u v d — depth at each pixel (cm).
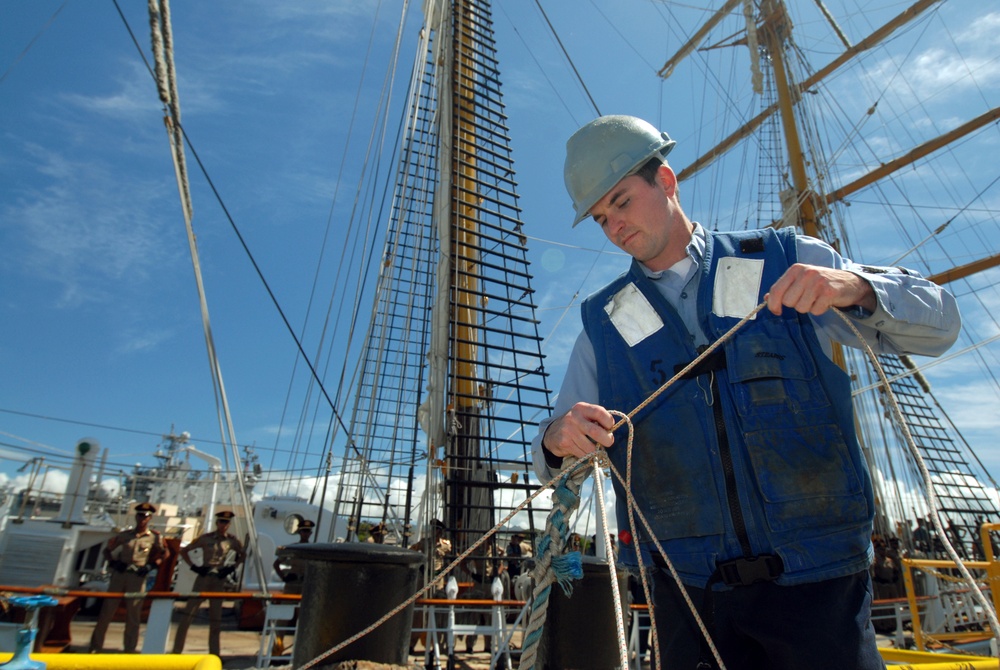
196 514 1491
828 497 135
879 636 977
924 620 839
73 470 965
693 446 146
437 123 1023
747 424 141
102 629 648
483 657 716
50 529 918
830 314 149
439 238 897
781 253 155
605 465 131
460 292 927
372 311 959
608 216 161
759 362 144
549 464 156
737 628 138
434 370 792
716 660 134
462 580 757
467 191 1016
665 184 162
